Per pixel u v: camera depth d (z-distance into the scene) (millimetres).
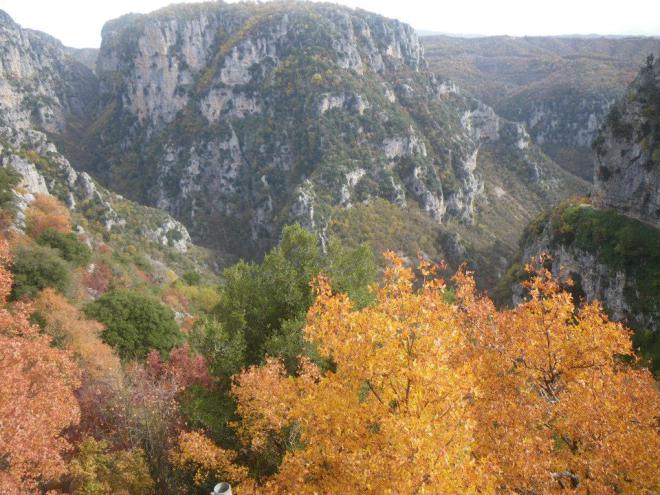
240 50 188250
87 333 31047
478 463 16625
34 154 99562
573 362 19797
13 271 36312
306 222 123688
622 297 64625
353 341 15523
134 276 62406
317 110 158375
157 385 27062
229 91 188750
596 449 16016
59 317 31094
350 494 13883
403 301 16016
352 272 30641
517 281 84688
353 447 14922
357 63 178500
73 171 104125
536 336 20250
